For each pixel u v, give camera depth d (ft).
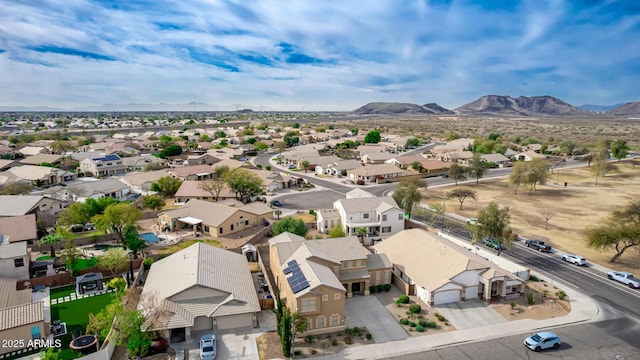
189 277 144.97
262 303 152.05
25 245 178.09
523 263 200.75
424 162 474.90
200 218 244.63
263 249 208.54
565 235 246.68
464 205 320.91
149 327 121.29
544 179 376.48
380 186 394.32
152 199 281.13
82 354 122.52
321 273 145.28
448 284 157.07
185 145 622.13
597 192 365.40
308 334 135.64
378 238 234.38
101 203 247.70
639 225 200.13
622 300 161.17
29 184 334.44
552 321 144.77
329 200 333.62
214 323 136.77
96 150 538.88
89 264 185.98
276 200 323.37
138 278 169.99
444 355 124.36
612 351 126.11
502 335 135.64
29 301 142.31
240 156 562.66
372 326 141.28
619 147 522.88
